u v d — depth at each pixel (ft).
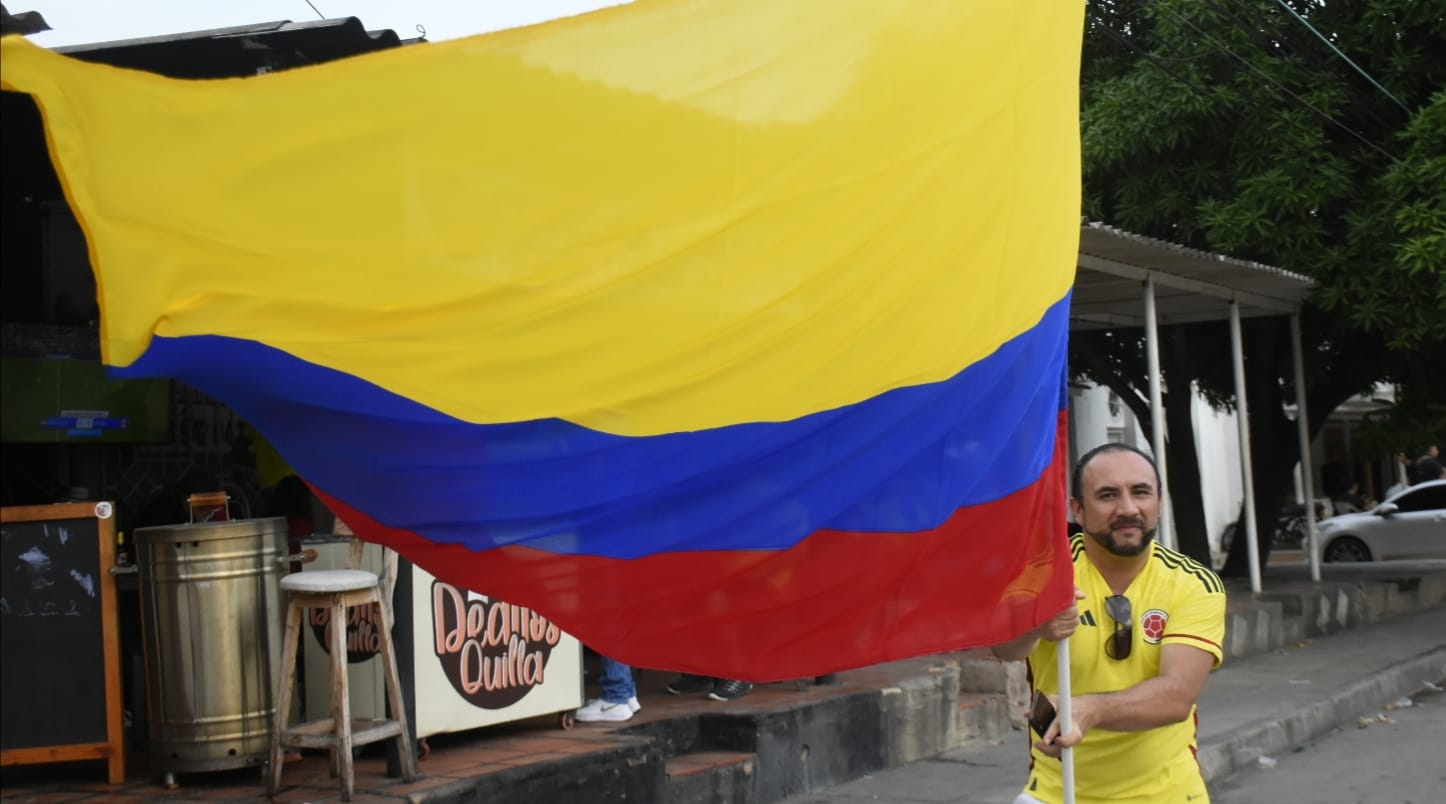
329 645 19.81
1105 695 11.39
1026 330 12.24
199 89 8.71
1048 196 12.55
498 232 9.80
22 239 23.09
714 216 10.61
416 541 9.96
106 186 8.39
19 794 18.56
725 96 10.68
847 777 25.91
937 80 11.68
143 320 8.49
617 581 10.63
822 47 11.03
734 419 10.78
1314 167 44.21
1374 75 45.93
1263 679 37.73
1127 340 54.29
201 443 26.73
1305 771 29.07
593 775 20.49
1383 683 37.55
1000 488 11.85
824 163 11.06
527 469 10.14
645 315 10.38
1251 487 45.88
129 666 23.04
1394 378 51.83
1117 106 45.80
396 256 9.43
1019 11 12.26
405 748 18.81
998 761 27.53
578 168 10.10
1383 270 43.34
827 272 11.10
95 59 20.57
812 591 11.34
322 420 9.50
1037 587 11.68
